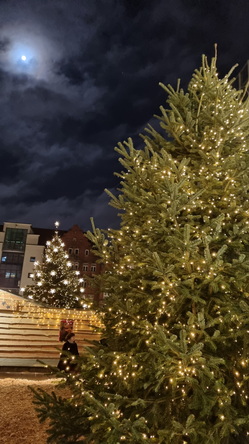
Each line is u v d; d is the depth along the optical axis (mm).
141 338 4535
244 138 5688
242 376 4352
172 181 4719
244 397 4266
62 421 4668
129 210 5430
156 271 4125
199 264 4254
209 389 4008
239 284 4227
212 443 3707
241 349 4395
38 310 18734
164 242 4969
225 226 4840
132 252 4730
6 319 17250
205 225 4512
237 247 4727
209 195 4973
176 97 5902
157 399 4238
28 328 16844
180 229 4590
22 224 50656
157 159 5430
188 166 5676
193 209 4984
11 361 13656
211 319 4172
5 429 5984
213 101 5871
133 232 5520
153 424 4102
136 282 4934
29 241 50094
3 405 7211
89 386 4910
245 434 4254
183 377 3865
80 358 5051
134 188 5188
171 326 4793
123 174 5496
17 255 49812
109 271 5562
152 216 4918
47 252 26625
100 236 5406
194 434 3645
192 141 5410
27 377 12039
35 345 15633
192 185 4977
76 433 4633
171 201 4438
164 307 4473
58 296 24812
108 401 4461
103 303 5414
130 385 4363
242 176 5043
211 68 6027
